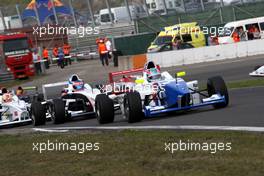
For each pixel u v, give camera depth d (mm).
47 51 122625
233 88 52469
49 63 130625
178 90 34719
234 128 27234
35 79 104438
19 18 138125
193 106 34938
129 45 109750
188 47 97750
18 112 46656
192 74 74375
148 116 36750
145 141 27172
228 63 80750
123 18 141375
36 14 136500
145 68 38000
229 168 19922
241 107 35438
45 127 41625
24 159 27484
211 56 87562
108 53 109312
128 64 93438
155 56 89438
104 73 95938
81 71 105812
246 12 119812
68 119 45188
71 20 138875
